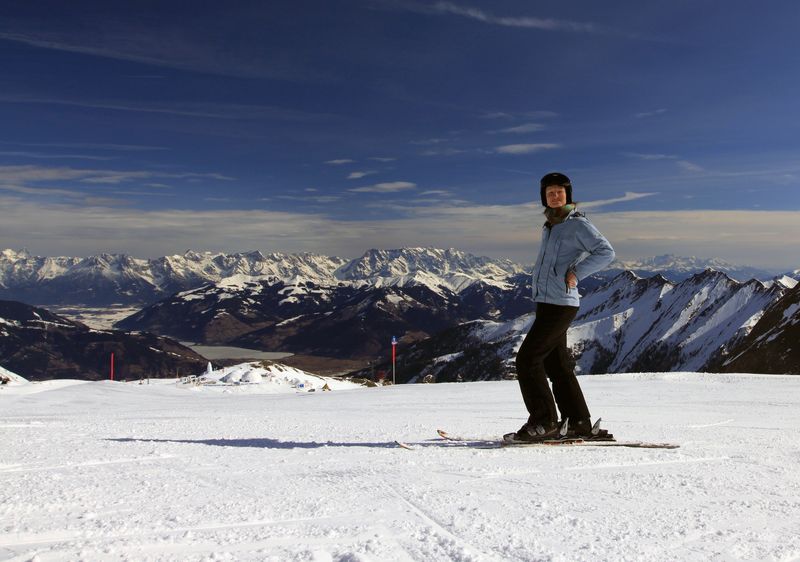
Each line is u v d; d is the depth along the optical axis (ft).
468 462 13.99
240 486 11.50
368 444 17.83
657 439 18.33
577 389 17.83
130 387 115.65
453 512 9.50
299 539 8.07
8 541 7.97
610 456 14.79
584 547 7.78
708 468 13.25
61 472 13.03
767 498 10.49
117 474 12.75
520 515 9.33
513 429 22.71
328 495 10.67
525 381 17.44
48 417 33.45
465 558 7.29
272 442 18.22
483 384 69.05
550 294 17.47
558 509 9.71
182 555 7.39
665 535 8.29
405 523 8.86
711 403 37.11
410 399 47.62
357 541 7.99
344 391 76.79
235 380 185.78
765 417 27.71
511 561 7.27
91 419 30.12
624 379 63.77
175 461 14.42
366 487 11.34
